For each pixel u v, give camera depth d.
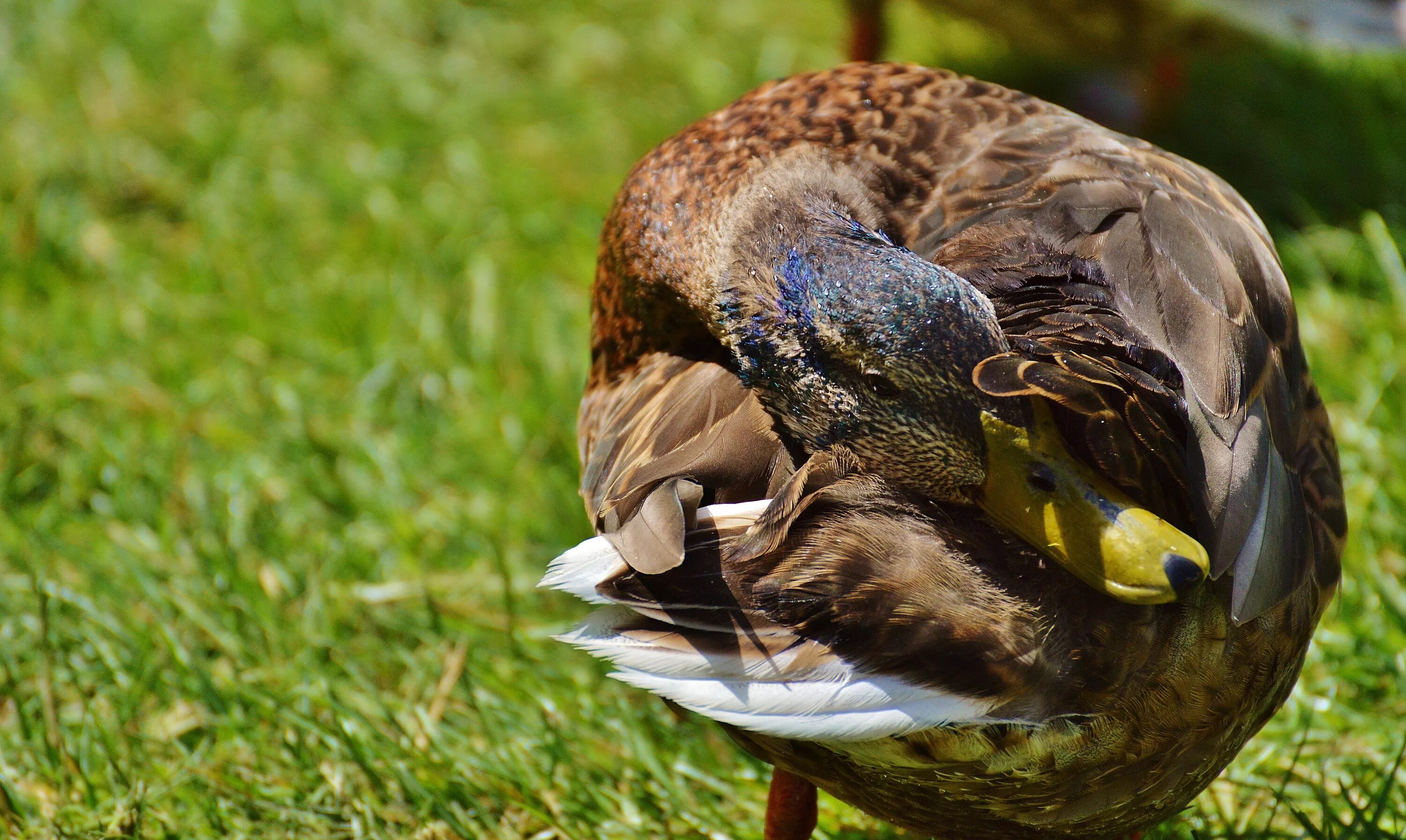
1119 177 6.25
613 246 7.19
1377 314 10.42
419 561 9.05
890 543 5.25
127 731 7.78
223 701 7.87
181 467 9.73
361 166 12.48
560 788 7.45
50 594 8.48
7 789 7.29
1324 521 6.20
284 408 10.17
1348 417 9.34
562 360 10.51
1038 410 5.36
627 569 5.35
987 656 5.15
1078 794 5.59
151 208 12.24
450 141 12.87
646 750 7.53
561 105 13.27
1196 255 5.78
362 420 10.09
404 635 8.58
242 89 13.26
